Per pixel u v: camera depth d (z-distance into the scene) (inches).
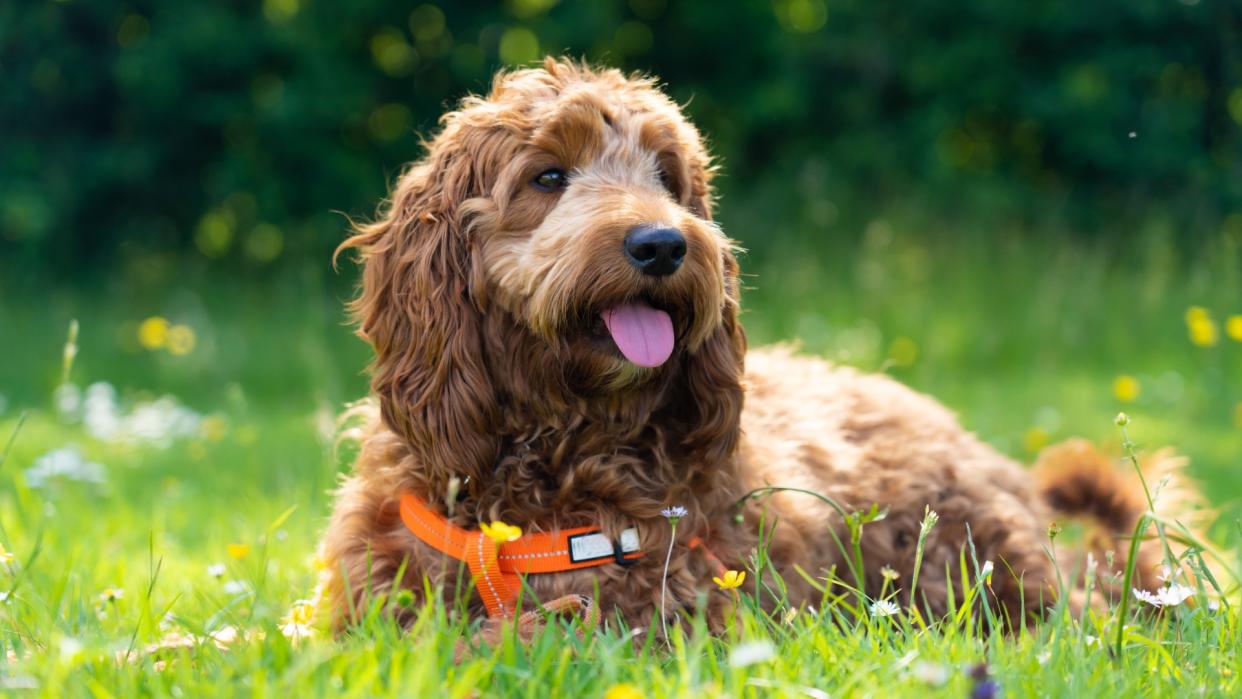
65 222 547.5
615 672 102.7
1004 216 527.8
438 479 136.2
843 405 169.3
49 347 453.7
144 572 169.8
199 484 243.6
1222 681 110.3
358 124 574.6
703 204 154.2
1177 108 558.6
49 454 236.8
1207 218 514.3
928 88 572.1
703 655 115.6
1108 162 556.4
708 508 138.3
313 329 450.9
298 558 172.7
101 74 548.4
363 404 156.9
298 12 544.1
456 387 136.2
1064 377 393.1
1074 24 558.9
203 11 534.9
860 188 556.1
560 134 138.7
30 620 129.1
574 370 136.0
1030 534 162.7
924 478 162.2
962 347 422.0
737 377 141.9
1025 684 103.0
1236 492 239.0
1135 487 184.2
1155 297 442.0
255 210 553.6
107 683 104.6
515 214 138.6
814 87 587.2
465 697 100.7
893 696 99.2
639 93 150.0
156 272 553.6
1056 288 455.5
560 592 131.0
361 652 105.1
